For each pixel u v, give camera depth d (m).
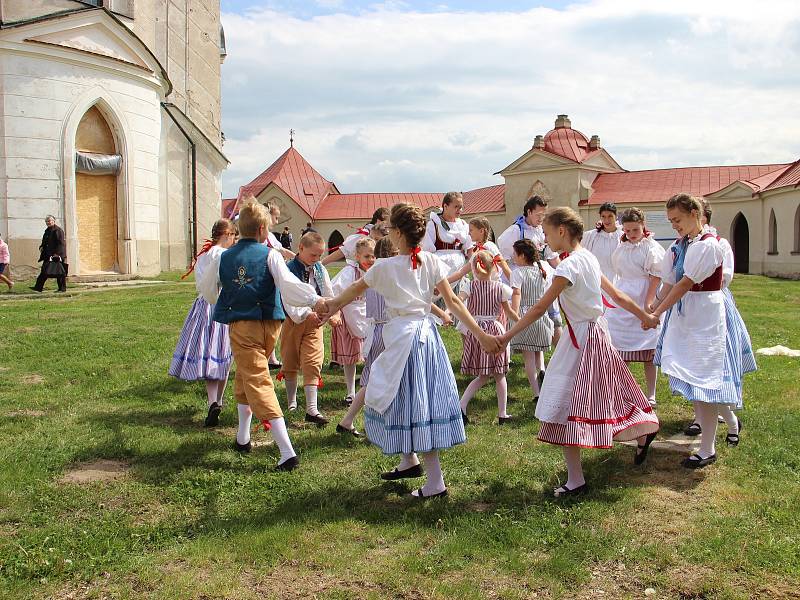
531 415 6.11
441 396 4.19
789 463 4.75
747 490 4.27
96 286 18.72
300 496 4.30
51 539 3.64
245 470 4.79
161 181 24.73
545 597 3.11
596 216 37.25
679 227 5.03
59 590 3.22
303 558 3.47
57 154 19.28
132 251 21.06
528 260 6.61
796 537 3.58
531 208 7.88
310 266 6.52
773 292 18.92
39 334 10.02
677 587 3.16
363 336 6.71
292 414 6.23
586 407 4.17
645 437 4.71
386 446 4.17
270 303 4.94
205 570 3.38
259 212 5.05
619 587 3.19
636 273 6.65
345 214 44.75
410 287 4.23
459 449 5.14
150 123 21.75
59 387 7.05
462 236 8.30
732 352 4.84
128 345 9.25
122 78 20.53
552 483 4.45
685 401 6.63
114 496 4.29
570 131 39.06
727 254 5.03
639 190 36.78
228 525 3.87
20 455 4.89
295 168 47.59
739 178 35.03
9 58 18.44
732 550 3.43
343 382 7.58
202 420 6.02
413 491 4.32
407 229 4.18
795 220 27.72
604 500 4.14
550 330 6.68
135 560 3.46
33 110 18.81
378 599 3.10
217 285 5.27
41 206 19.12
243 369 4.93
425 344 4.20
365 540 3.68
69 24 19.19
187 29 27.11
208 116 28.03
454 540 3.62
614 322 6.67
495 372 5.96
